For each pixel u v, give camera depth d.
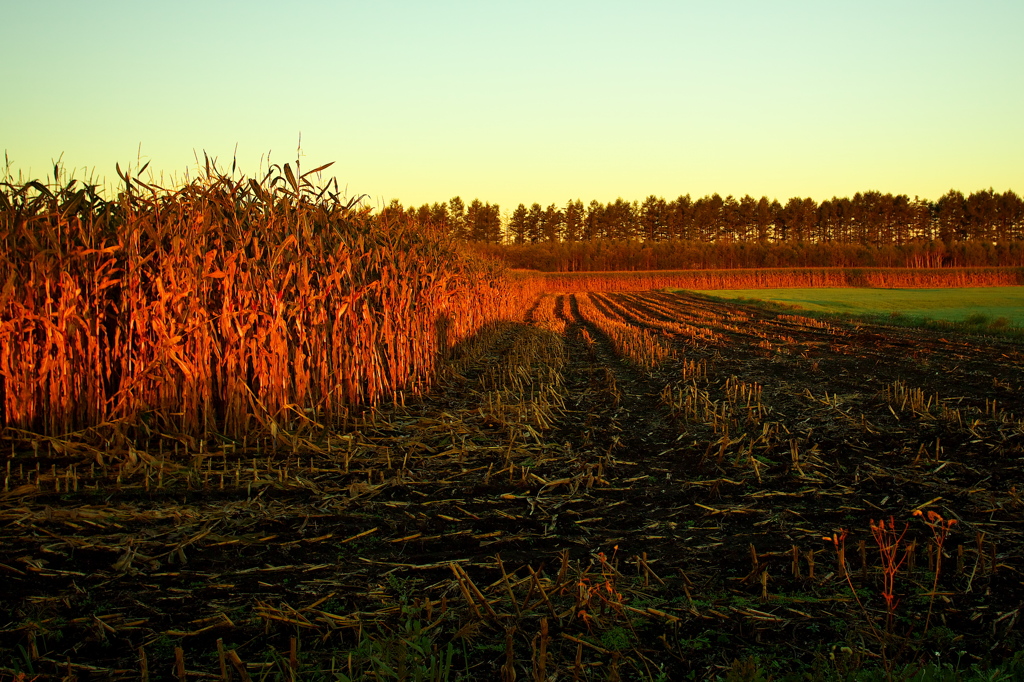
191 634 3.55
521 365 14.48
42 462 6.79
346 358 9.35
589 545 4.89
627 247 86.19
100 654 3.39
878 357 15.67
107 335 7.89
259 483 6.09
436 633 3.59
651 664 3.36
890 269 68.94
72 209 7.79
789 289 65.31
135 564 4.42
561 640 3.57
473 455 7.30
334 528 5.17
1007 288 61.22
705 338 20.84
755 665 3.18
